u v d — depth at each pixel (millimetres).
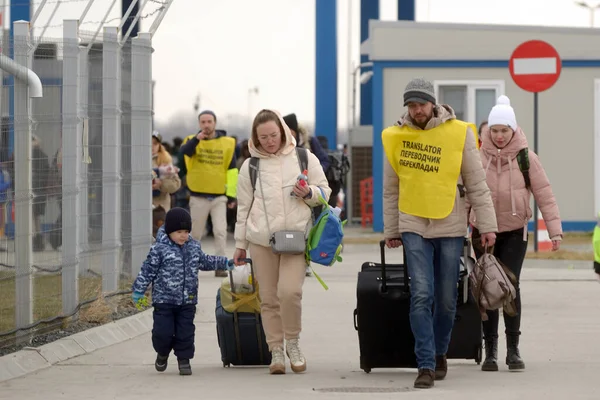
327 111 60344
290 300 20750
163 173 35812
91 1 27297
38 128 22766
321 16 60281
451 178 19391
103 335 24391
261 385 19656
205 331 26516
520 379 20219
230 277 21312
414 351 20047
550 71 40656
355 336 25609
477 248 21656
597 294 33125
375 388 19234
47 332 23641
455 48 54906
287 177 20906
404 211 19531
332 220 20750
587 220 55000
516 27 54812
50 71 23281
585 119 54906
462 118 55250
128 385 19688
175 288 20688
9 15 48812
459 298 20531
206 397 18438
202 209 36906
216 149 36812
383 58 54906
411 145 19547
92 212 26016
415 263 19344
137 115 28578
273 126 20812
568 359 22688
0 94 21531
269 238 20797
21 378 20469
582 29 54750
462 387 19250
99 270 26484
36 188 22781
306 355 23297
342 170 45000
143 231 28828
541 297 32469
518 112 55031
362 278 20328
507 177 21484
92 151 25906
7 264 22000
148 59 29000
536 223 42406
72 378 20453
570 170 54969
